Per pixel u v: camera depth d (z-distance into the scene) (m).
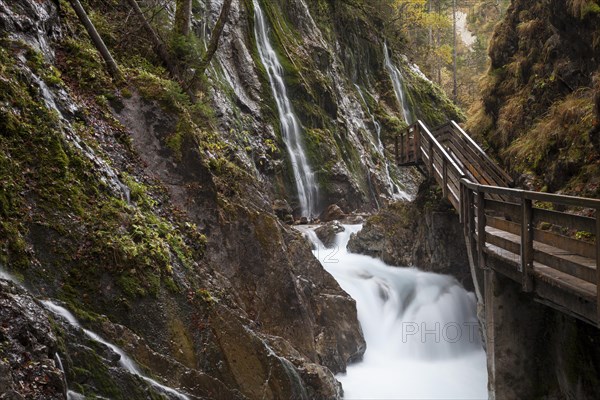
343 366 10.39
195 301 7.68
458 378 10.65
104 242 6.98
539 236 6.80
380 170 24.06
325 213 18.77
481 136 13.95
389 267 14.15
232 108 17.06
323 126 21.48
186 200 9.29
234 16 19.95
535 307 8.14
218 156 11.12
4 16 8.47
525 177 11.07
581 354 7.59
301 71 22.09
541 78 12.53
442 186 12.11
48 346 5.12
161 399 6.03
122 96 9.66
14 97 7.23
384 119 27.83
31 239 6.41
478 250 8.60
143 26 12.62
